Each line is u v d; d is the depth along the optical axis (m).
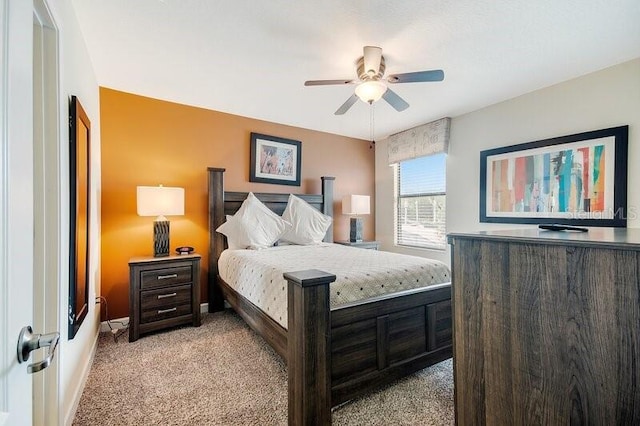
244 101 3.29
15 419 0.56
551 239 0.85
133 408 1.67
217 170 3.45
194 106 3.42
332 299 1.70
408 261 2.40
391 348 1.83
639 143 2.33
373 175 5.00
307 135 4.33
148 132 3.16
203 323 3.02
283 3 1.75
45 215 1.37
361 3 1.75
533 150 2.96
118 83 2.84
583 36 2.05
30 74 0.66
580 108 2.65
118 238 2.98
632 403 0.70
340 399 1.60
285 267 2.16
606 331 0.75
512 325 0.94
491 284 1.00
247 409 1.67
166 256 2.91
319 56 2.34
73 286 1.58
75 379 1.69
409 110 3.53
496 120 3.30
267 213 3.51
